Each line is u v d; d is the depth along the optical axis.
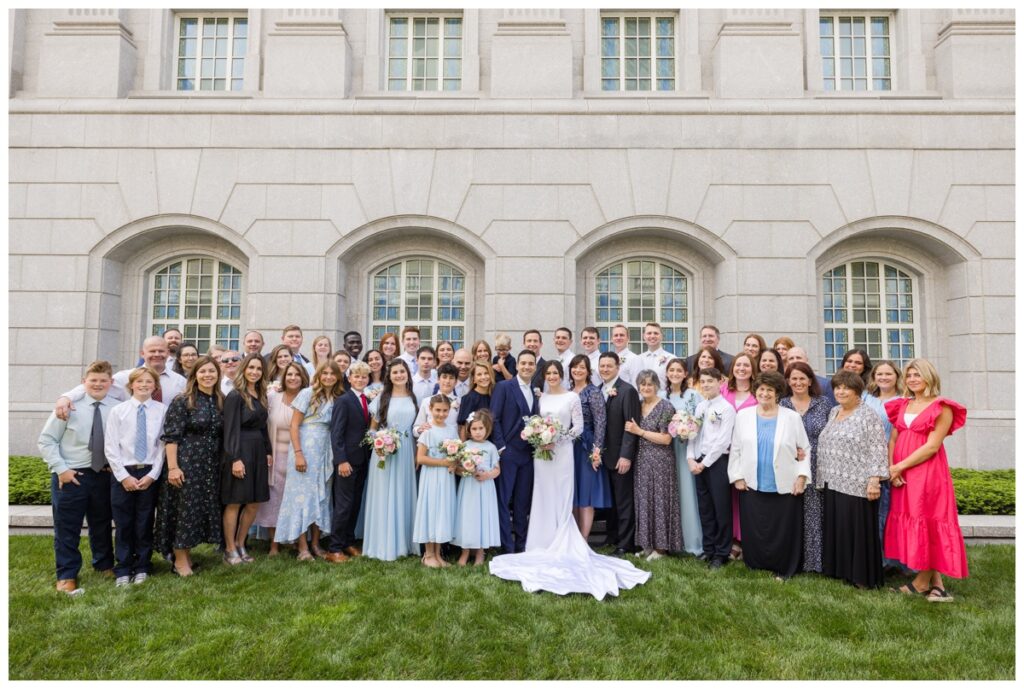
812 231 9.24
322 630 4.03
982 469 8.88
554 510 5.59
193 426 5.03
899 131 9.31
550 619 4.23
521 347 9.16
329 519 5.55
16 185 9.30
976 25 9.45
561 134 9.34
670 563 5.36
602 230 9.30
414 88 9.97
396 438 5.35
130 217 9.30
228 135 9.35
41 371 9.12
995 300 9.14
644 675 3.56
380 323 9.80
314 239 9.28
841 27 9.98
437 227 9.30
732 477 5.26
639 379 5.70
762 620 4.23
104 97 9.48
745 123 9.34
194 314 9.81
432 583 4.82
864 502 4.91
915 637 4.04
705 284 9.74
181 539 4.91
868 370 5.88
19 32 9.77
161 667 3.61
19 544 5.76
